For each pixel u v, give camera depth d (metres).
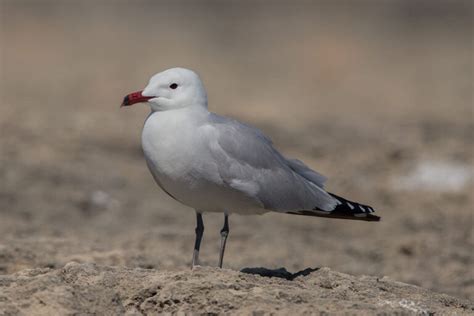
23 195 14.59
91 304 6.69
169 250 11.30
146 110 21.86
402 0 47.09
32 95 23.78
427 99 25.22
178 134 7.62
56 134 18.16
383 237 13.32
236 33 38.88
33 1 42.47
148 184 16.03
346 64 32.19
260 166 7.89
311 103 24.23
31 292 6.70
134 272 7.35
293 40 37.19
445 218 14.23
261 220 14.23
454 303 7.61
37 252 10.21
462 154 17.17
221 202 7.86
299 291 6.82
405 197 15.34
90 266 7.46
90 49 33.34
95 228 13.13
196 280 6.87
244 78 28.77
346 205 8.38
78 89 25.36
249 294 6.66
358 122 20.72
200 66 30.66
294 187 8.12
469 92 26.52
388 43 37.12
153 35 37.44
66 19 39.56
